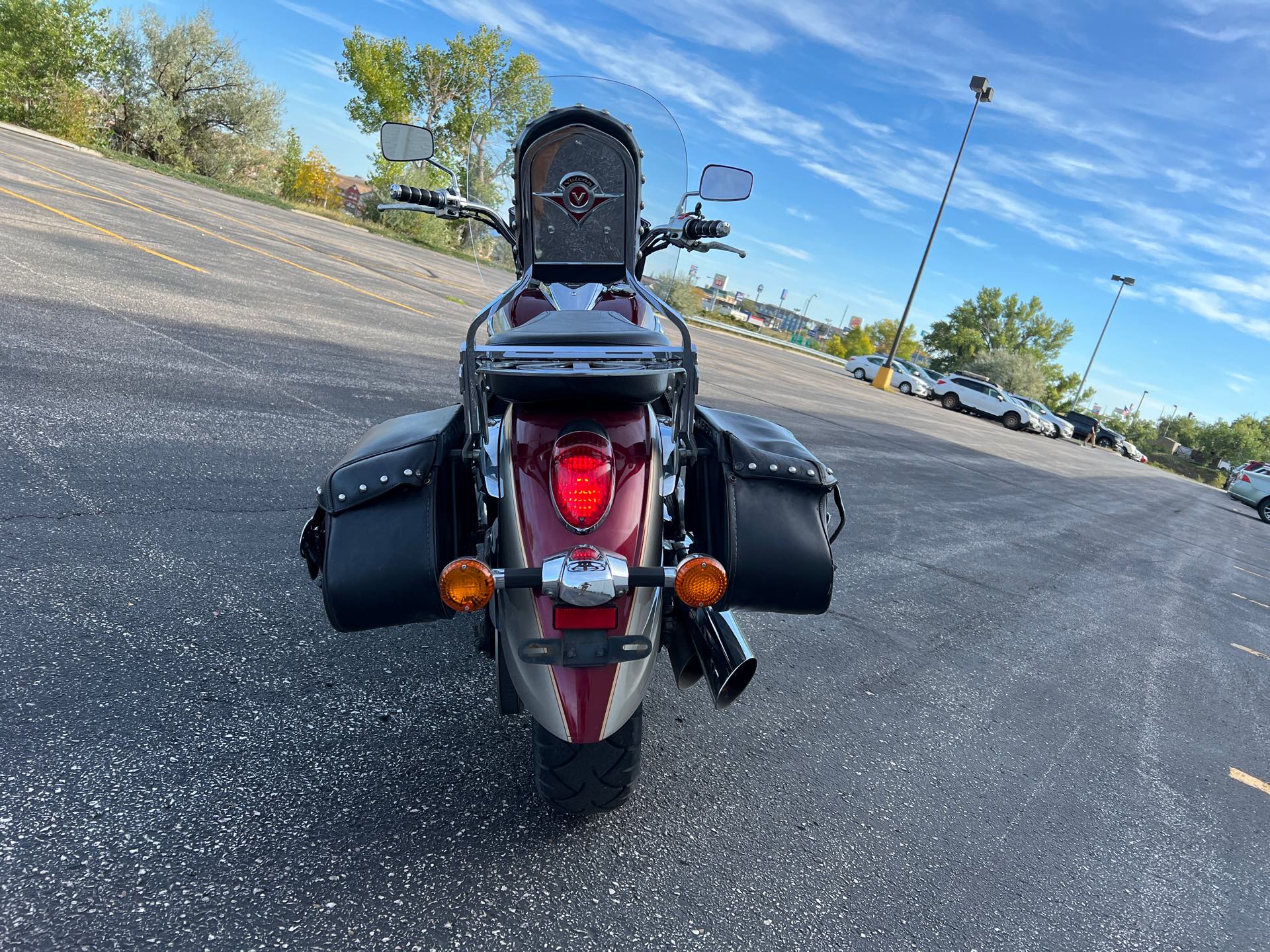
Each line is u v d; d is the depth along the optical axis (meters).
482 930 2.00
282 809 2.32
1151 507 17.03
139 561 3.62
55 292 7.95
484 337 9.25
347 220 32.44
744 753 3.12
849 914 2.31
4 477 4.11
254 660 3.07
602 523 2.06
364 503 2.23
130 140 32.06
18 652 2.80
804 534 2.44
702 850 2.48
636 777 2.29
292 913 1.95
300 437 5.71
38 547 3.54
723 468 2.49
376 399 7.11
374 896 2.05
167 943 1.80
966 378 35.78
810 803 2.86
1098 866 2.82
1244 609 8.03
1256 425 92.75
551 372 2.04
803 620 4.77
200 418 5.65
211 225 16.73
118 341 6.96
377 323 11.00
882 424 17.22
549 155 2.79
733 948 2.09
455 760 2.69
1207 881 2.86
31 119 29.89
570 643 1.99
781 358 32.91
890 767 3.24
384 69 39.03
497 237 3.58
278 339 8.55
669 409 2.86
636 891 2.24
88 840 2.07
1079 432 43.44
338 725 2.78
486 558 2.30
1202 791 3.59
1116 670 5.07
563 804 2.30
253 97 33.62
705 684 3.64
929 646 4.75
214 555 3.82
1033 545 8.65
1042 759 3.58
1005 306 77.19
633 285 2.69
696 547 2.56
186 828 2.18
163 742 2.51
